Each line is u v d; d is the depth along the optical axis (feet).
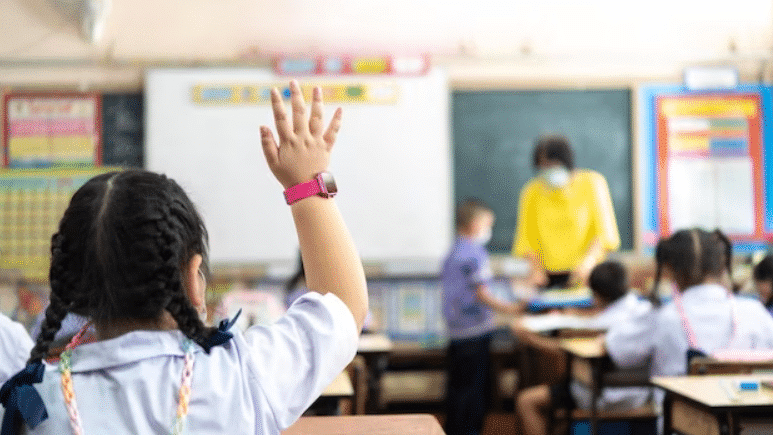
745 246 17.85
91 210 2.54
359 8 17.46
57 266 2.55
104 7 16.78
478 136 17.72
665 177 17.83
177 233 2.56
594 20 17.75
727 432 6.82
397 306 17.53
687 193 17.84
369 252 17.47
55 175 16.97
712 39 17.85
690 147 17.85
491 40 17.66
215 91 17.19
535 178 17.78
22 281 16.79
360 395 10.39
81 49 17.02
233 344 2.62
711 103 17.85
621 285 12.38
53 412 2.43
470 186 17.76
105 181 2.61
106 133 17.11
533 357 15.08
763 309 9.20
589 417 11.60
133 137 17.15
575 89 17.78
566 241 16.24
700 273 9.20
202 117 17.21
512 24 17.69
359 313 2.73
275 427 2.56
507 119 17.74
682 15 17.79
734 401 6.89
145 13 17.13
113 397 2.47
